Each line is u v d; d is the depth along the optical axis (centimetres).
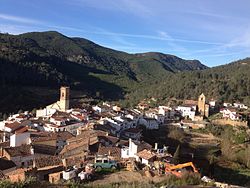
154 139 11419
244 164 9900
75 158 6131
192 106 16312
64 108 14062
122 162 5728
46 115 13062
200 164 9012
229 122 14462
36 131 9019
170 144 11025
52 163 5900
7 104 16725
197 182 4928
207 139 12225
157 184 4494
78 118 11688
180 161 7606
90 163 5659
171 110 15788
